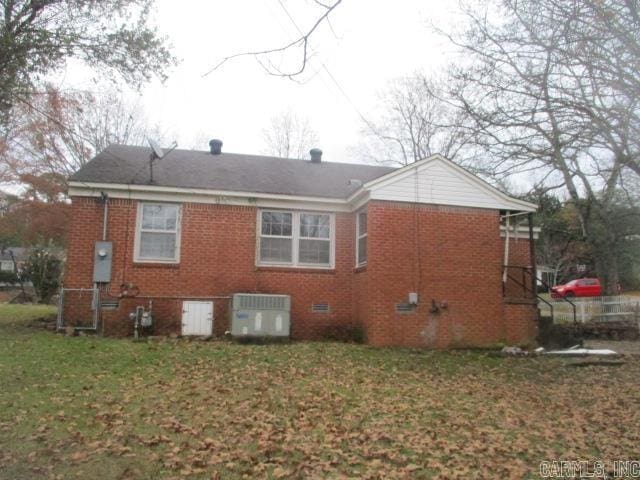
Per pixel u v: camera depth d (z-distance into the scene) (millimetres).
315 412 6371
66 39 12539
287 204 13992
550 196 28328
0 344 9898
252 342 12297
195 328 12984
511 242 16328
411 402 7164
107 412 5930
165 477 4293
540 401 7789
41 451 4711
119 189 12914
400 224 12805
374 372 9148
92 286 12625
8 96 13070
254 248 13664
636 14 8695
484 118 11352
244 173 15148
